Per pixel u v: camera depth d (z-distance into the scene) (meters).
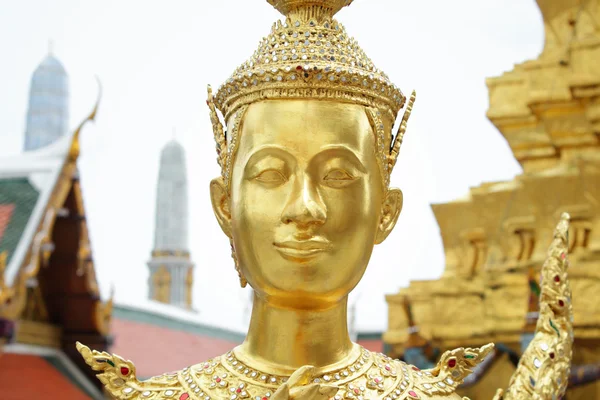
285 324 2.37
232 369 2.41
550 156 7.77
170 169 31.00
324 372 2.37
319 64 2.30
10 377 14.62
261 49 2.42
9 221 15.04
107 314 16.70
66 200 16.27
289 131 2.29
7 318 13.91
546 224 7.55
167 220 30.91
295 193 2.25
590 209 7.21
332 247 2.26
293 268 2.25
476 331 8.27
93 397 16.25
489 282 7.95
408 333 8.89
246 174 2.32
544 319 2.75
